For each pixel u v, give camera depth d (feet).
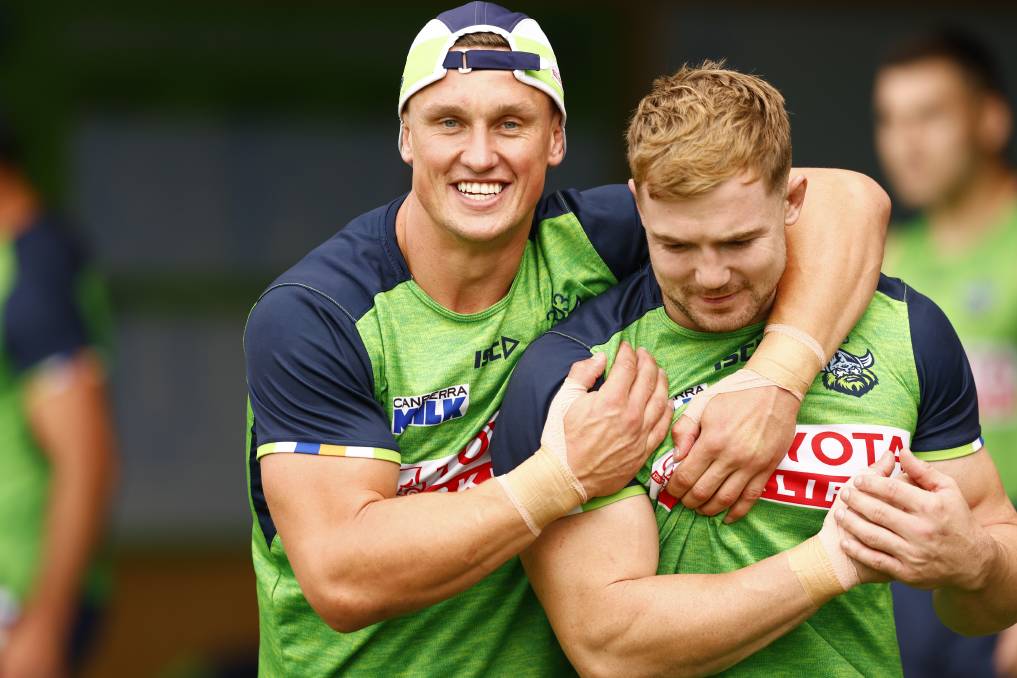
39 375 44.93
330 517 27.04
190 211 72.64
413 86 27.09
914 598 47.73
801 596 25.93
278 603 30.55
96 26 71.05
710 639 25.88
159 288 72.79
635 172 25.86
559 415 26.50
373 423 27.76
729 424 26.45
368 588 26.50
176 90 71.82
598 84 72.23
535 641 29.73
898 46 52.01
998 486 28.50
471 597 29.43
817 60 72.18
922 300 28.68
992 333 49.37
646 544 26.84
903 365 27.71
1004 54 72.38
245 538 74.13
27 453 45.55
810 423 27.32
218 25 71.56
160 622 73.15
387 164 73.05
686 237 25.36
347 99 72.54
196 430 73.72
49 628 45.09
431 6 71.97
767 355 26.91
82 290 47.11
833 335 27.32
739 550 27.20
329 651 30.25
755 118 25.18
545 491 26.09
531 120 27.12
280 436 27.61
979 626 28.71
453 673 29.81
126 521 73.26
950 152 50.21
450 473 28.99
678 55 72.08
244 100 72.18
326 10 71.61
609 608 26.37
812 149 72.33
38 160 70.90
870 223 29.04
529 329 29.22
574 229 29.94
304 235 73.26
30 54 70.69
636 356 27.58
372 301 28.25
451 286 28.43
